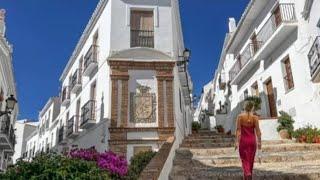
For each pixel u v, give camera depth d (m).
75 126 20.09
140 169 9.08
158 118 14.52
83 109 17.67
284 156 9.27
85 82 19.55
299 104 14.18
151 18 16.39
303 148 10.73
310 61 12.73
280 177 7.07
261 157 9.16
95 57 17.27
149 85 15.05
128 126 14.29
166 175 7.12
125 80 14.93
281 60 16.03
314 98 13.05
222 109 28.25
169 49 15.75
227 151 10.55
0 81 19.08
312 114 13.17
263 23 18.20
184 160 9.34
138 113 14.56
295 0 14.88
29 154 41.78
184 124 19.58
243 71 20.41
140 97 14.80
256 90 19.59
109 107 14.46
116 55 15.25
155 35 15.91
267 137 14.45
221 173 7.52
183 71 17.25
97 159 7.57
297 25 14.48
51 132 31.59
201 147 12.34
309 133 12.34
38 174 5.20
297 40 14.52
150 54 15.44
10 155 29.11
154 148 14.05
